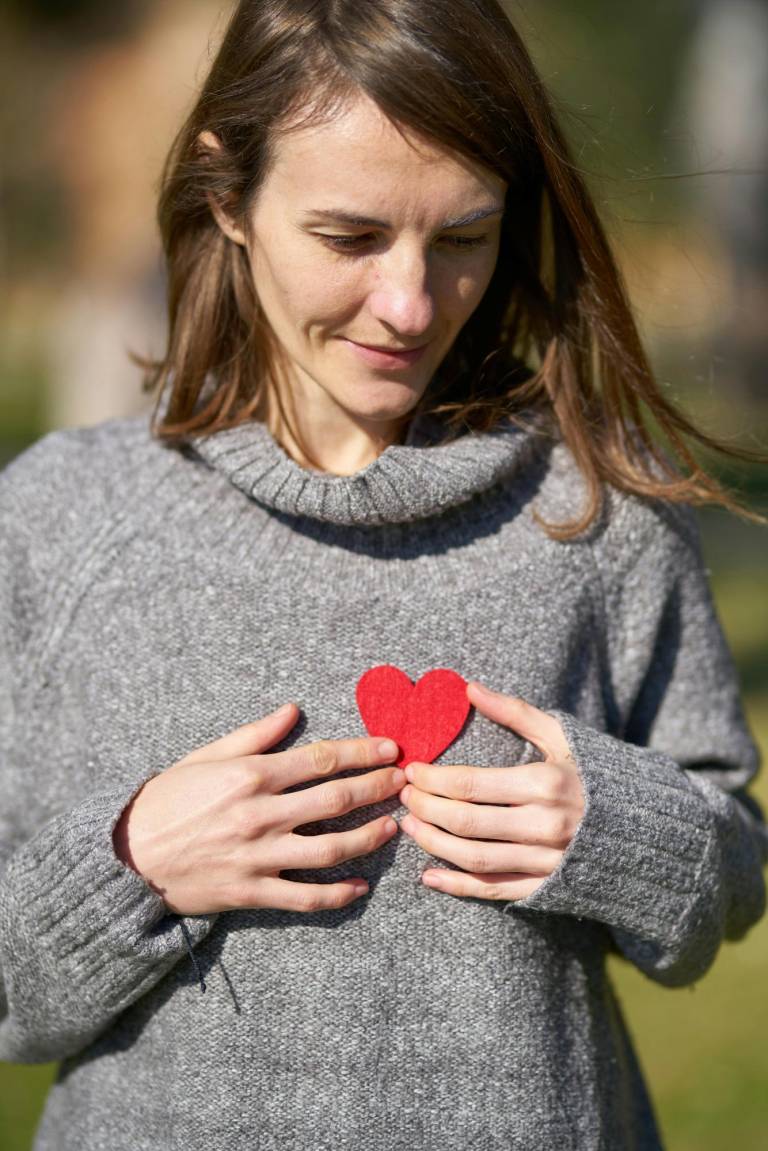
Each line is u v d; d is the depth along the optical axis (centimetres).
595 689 186
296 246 162
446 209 158
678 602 197
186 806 165
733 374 462
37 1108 330
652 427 203
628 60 950
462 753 174
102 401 670
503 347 198
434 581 179
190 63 658
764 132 995
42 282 1331
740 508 194
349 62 153
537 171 178
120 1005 170
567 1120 174
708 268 258
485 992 171
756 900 198
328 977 169
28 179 1180
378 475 174
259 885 164
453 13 158
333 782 167
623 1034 197
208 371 192
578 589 184
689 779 184
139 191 670
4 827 183
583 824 167
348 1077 168
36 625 183
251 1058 169
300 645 175
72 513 185
